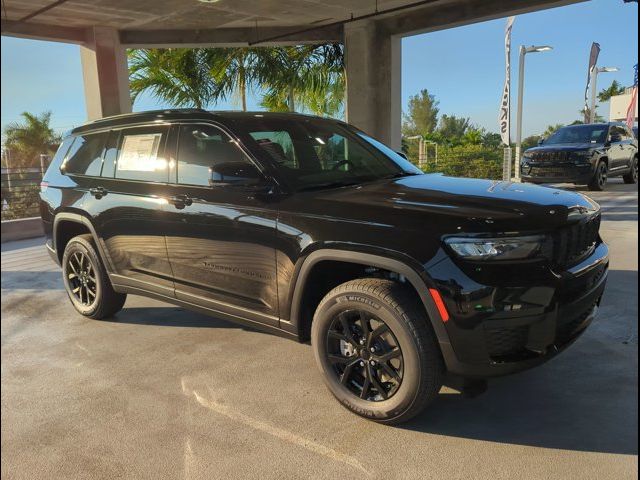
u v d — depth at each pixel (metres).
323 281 3.24
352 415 3.03
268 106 14.97
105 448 2.76
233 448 2.73
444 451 2.65
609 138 13.95
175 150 3.90
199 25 11.36
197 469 2.56
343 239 2.86
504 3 9.38
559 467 2.49
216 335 4.32
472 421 2.92
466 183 3.40
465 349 2.59
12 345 4.25
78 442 2.81
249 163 3.44
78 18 10.55
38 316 4.99
